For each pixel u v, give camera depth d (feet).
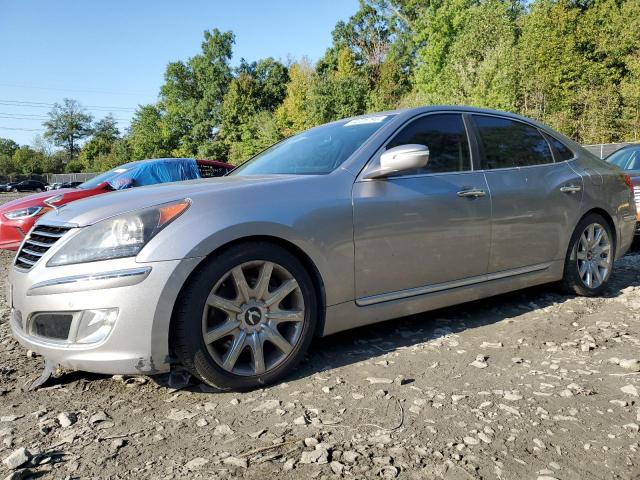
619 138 90.68
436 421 7.58
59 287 8.13
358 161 10.45
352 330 11.96
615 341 10.85
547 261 13.20
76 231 8.42
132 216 8.30
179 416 8.01
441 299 11.25
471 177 11.73
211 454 6.87
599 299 14.11
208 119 202.90
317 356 10.37
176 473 6.47
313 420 7.68
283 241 9.18
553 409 7.91
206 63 201.26
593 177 14.25
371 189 10.21
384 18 183.73
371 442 7.03
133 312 7.91
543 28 106.11
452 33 124.36
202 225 8.37
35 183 229.45
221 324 8.57
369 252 10.02
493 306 13.64
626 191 15.38
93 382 9.50
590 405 8.03
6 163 296.71
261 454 6.82
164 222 8.29
